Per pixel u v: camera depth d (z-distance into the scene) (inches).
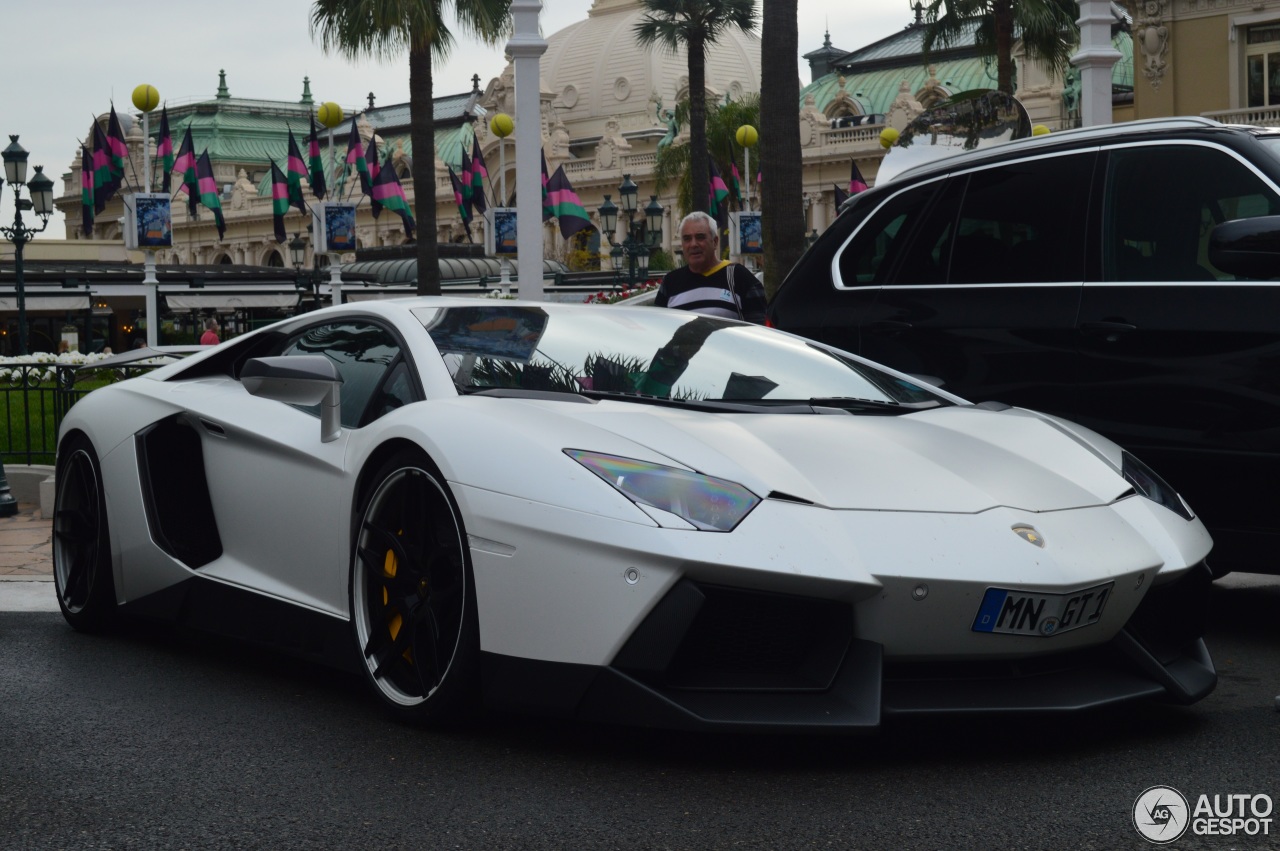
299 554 133.5
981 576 103.3
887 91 2576.3
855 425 123.0
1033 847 88.8
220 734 117.6
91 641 159.9
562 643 104.3
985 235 173.8
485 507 108.9
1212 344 151.6
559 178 1446.9
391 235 3228.3
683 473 106.3
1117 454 129.9
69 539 166.1
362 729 118.1
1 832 94.1
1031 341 164.9
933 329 173.3
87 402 166.7
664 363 134.3
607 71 3575.3
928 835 91.1
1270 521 149.1
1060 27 1082.7
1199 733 116.5
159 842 91.7
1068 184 168.6
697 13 1305.4
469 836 91.7
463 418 115.9
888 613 102.7
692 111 1332.4
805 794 99.7
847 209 190.1
